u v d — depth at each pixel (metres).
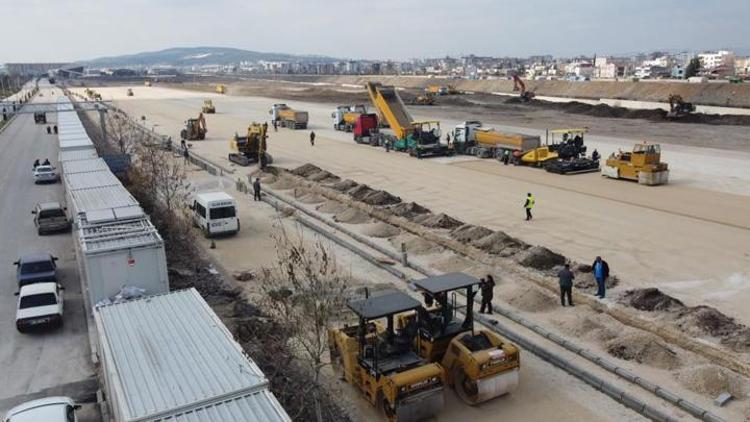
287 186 43.44
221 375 11.45
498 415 14.61
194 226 32.91
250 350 16.89
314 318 16.33
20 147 69.75
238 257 27.81
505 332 18.84
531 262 24.89
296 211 36.09
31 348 18.95
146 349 12.52
